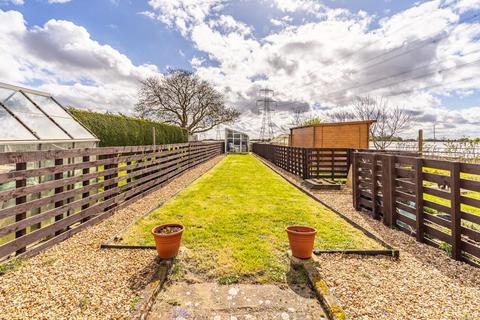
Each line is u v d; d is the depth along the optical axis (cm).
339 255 312
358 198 533
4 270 263
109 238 372
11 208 283
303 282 261
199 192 709
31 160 315
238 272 277
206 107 2714
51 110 486
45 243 329
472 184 287
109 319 200
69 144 461
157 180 772
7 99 399
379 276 266
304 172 905
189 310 220
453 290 241
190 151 1256
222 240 362
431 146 1443
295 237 288
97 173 462
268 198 633
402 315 206
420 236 357
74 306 214
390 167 421
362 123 1242
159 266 276
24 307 211
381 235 385
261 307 224
